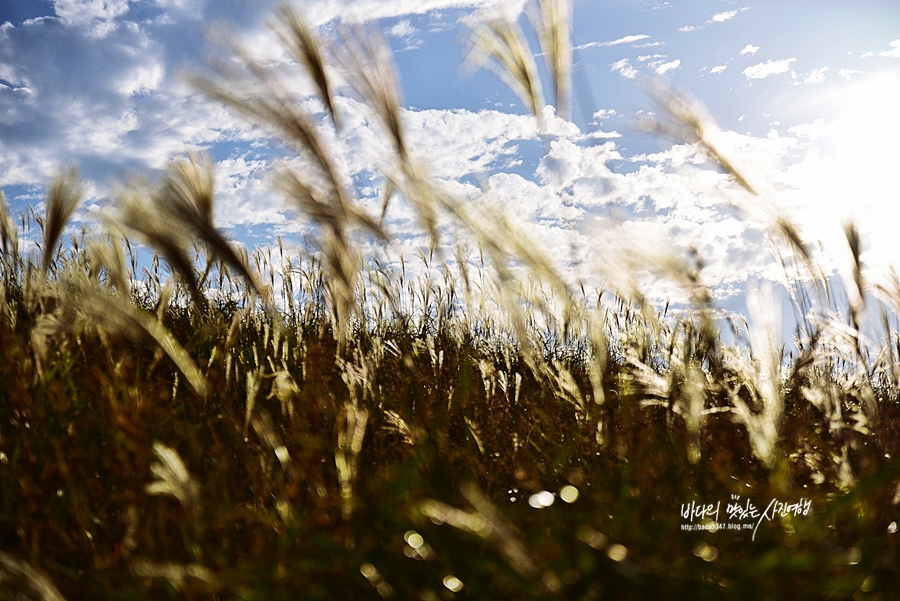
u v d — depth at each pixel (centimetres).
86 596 160
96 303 202
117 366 239
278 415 262
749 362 232
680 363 238
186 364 202
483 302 383
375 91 218
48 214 269
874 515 180
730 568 150
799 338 255
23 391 229
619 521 170
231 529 189
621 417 237
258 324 341
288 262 432
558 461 222
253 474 205
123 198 203
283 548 166
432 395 281
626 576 138
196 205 206
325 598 153
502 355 389
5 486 198
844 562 155
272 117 212
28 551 177
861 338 243
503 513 175
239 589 151
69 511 197
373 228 230
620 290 250
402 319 318
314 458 210
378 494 178
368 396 259
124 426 205
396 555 156
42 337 241
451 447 241
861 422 228
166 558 173
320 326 371
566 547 158
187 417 257
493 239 207
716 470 211
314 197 220
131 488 197
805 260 240
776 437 203
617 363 281
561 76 234
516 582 139
